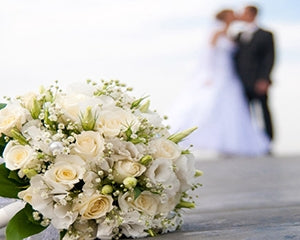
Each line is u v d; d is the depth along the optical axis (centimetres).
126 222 286
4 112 293
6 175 287
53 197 279
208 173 849
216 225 337
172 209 298
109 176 280
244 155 1302
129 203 286
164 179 288
